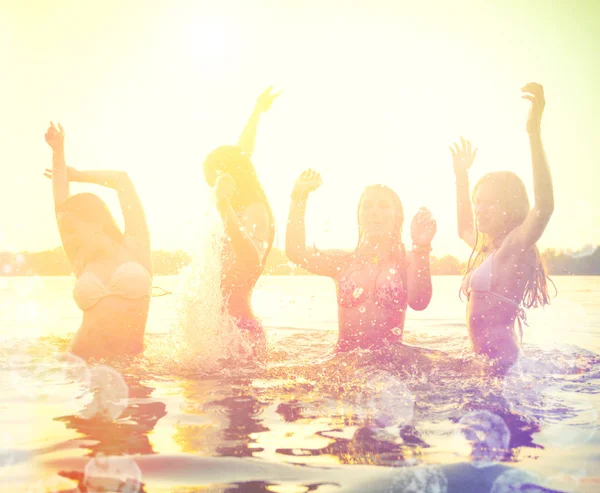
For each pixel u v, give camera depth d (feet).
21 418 5.59
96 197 9.23
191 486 3.98
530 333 11.48
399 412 5.66
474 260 9.21
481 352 8.25
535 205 8.18
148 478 4.12
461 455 4.49
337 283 8.94
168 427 5.25
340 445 4.73
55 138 9.46
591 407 5.78
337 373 7.39
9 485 4.04
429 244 8.26
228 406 5.95
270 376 7.42
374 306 8.39
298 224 9.04
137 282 8.81
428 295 8.32
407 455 4.51
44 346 9.52
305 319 13.74
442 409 5.71
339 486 3.95
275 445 4.75
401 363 7.68
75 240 9.04
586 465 4.28
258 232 9.52
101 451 4.67
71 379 7.30
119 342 8.64
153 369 7.88
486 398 6.14
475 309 8.49
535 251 8.66
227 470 4.25
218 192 8.63
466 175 10.09
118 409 5.88
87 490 3.95
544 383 6.82
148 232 9.51
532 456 4.48
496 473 4.13
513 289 8.33
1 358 8.55
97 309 8.65
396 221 8.75
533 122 8.11
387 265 8.58
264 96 12.87
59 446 4.78
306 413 5.64
